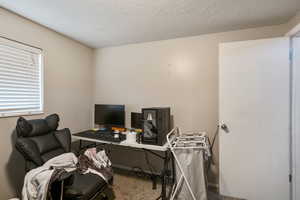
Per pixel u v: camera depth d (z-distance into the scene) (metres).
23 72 1.99
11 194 1.85
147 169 2.70
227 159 2.05
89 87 3.05
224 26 2.14
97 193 1.63
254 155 1.95
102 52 3.06
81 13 1.85
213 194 2.12
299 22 1.76
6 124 1.81
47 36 2.25
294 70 1.83
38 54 2.16
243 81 1.97
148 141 2.06
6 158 1.81
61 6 1.71
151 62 2.70
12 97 1.88
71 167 1.78
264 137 1.91
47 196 1.36
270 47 1.87
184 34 2.40
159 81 2.65
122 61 2.90
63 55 2.50
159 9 1.75
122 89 2.91
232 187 2.04
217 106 2.32
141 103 2.77
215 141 2.33
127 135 2.22
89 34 2.45
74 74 2.71
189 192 1.72
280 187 1.87
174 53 2.56
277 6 1.67
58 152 1.93
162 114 2.07
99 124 2.84
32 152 1.63
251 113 1.95
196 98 2.43
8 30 1.81
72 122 2.68
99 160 1.95
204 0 1.59
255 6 1.68
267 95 1.89
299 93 1.80
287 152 1.84
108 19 1.98
